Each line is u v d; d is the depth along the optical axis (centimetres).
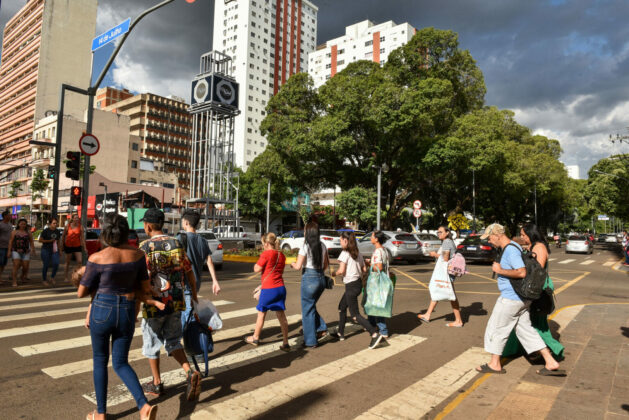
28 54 7562
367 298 518
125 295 301
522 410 332
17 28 8019
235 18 9375
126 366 301
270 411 332
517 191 4203
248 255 1906
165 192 5822
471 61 2778
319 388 384
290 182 2953
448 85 2427
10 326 588
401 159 2648
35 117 7012
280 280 511
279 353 493
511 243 423
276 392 373
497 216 5356
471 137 2728
